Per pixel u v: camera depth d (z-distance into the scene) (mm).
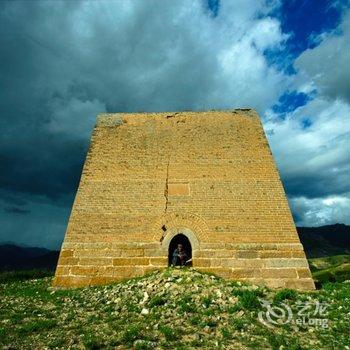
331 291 13344
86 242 14930
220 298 10547
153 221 15344
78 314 10031
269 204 15766
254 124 18234
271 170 16734
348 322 9367
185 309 9633
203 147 17406
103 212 15570
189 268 13695
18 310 10680
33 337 8023
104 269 14445
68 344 7539
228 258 14547
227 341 7750
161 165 16844
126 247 14820
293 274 14242
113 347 7336
